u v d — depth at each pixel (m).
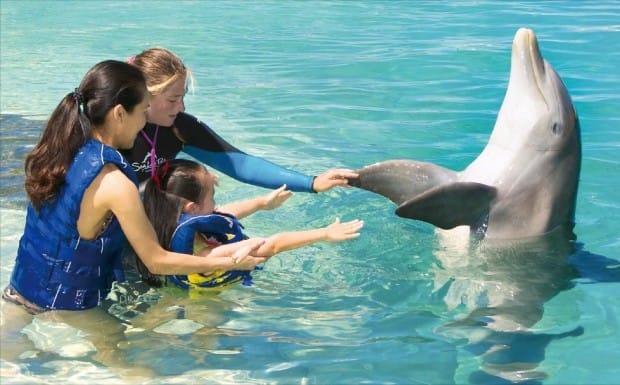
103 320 4.36
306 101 8.67
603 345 4.18
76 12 14.64
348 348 4.15
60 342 4.17
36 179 4.30
